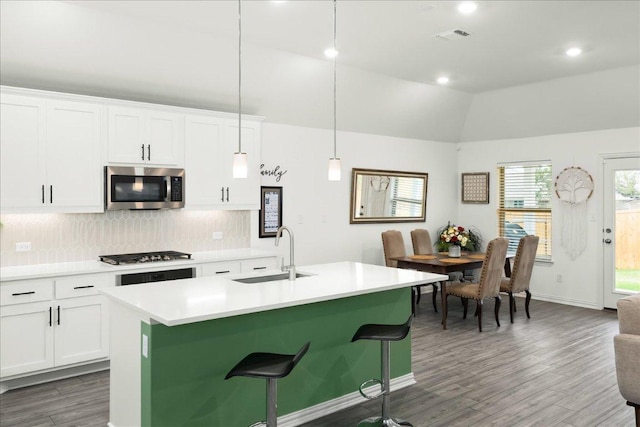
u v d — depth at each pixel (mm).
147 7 3791
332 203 6656
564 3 3744
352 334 3580
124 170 4391
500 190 7809
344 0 3650
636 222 6332
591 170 6684
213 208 5039
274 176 6031
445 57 5195
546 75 6004
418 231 7133
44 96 4008
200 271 4703
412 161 7621
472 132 7902
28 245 4312
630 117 6180
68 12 3779
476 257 6328
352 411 3469
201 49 4582
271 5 3742
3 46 3832
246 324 2994
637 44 4766
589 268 6762
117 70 4441
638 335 3047
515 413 3410
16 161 3891
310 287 3289
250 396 3023
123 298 2891
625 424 3242
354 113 6473
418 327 5730
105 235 4738
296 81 5484
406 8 3814
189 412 2766
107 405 3512
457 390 3830
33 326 3820
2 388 3754
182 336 2727
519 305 6922
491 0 3680
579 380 4031
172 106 4699
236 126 5191
